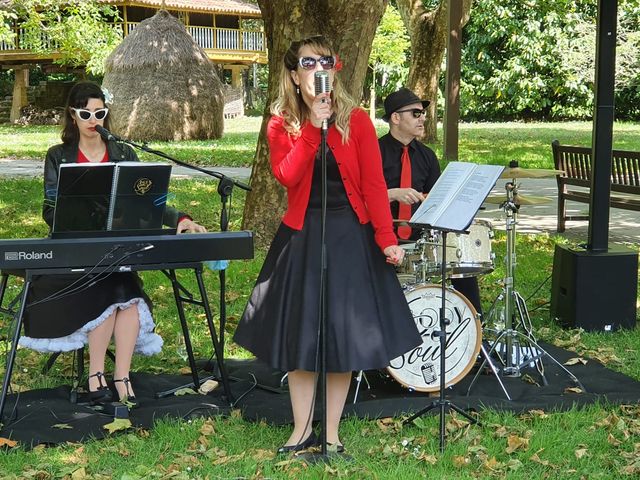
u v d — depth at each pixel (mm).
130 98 22797
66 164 3986
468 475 3773
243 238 4344
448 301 4652
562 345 5781
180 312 4809
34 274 4059
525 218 10969
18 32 30156
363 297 3756
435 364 4691
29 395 4680
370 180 3787
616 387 4898
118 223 4164
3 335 5836
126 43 23203
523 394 4770
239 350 5707
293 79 3750
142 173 4133
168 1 32000
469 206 3926
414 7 19078
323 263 3654
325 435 3840
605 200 6109
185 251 4254
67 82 32125
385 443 4066
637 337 5953
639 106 31969
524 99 32406
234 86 35688
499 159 17688
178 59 23047
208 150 19531
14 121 31531
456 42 16000
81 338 4516
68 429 4191
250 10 34219
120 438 4129
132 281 4633
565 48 31328
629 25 29578
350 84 7723
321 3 7578
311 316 3732
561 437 4160
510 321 5094
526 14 31688
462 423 4281
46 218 4551
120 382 4570
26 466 3803
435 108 19703
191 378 5078
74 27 25156
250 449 4043
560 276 6273
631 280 6098
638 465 3812
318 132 3715
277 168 3764
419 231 5020
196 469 3852
